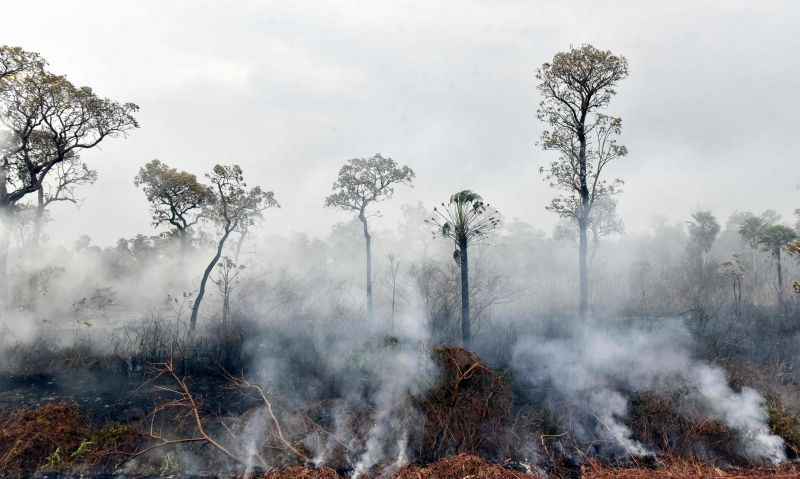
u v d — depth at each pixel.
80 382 11.07
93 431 8.35
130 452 7.78
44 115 14.41
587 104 15.52
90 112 14.84
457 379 8.41
